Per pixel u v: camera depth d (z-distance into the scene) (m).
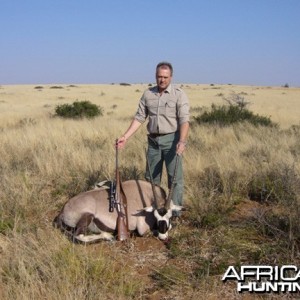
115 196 3.99
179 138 4.28
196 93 40.41
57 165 6.04
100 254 3.52
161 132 4.27
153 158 4.39
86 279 3.20
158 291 3.17
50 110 20.41
